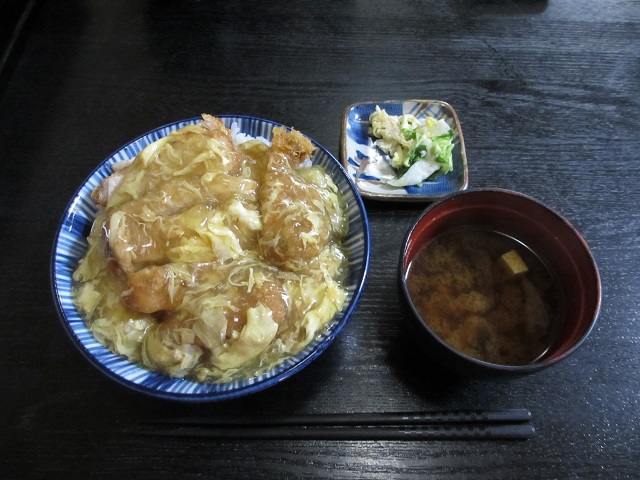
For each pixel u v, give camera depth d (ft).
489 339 0.91
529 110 1.35
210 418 0.91
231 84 1.37
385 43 1.47
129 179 0.97
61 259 0.95
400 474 0.87
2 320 1.01
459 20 1.52
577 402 0.93
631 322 1.03
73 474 0.86
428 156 1.26
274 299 0.86
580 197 1.20
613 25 1.51
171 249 0.89
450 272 0.97
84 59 1.41
